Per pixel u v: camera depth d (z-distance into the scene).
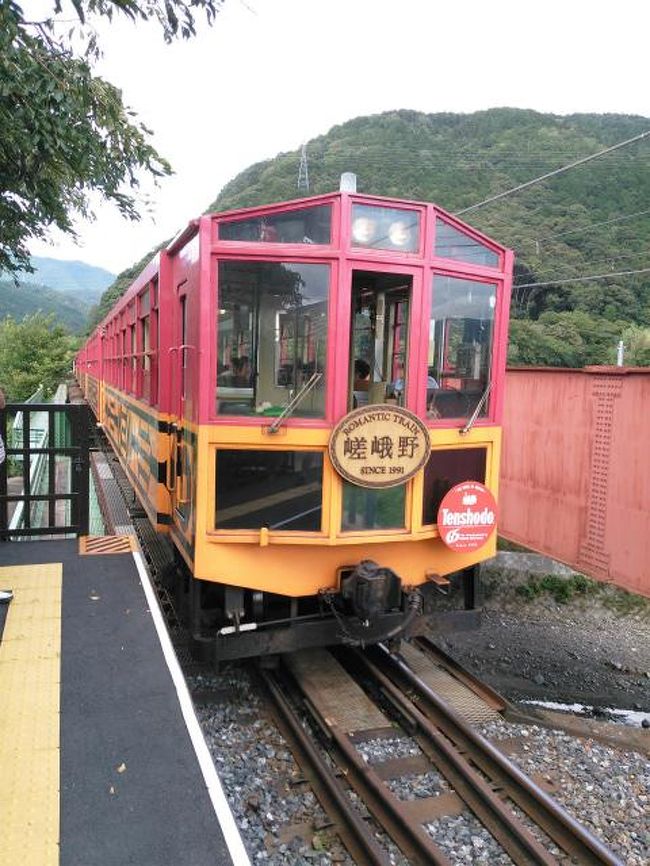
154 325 6.08
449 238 4.64
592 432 7.00
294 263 4.28
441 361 4.72
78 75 5.08
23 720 2.86
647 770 4.55
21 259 7.82
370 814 3.74
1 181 6.03
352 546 4.69
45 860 2.10
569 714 6.19
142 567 4.72
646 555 6.27
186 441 4.76
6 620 3.83
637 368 6.35
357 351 5.38
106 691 3.11
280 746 4.32
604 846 3.45
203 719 4.59
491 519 4.93
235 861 2.13
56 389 28.88
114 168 6.54
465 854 3.46
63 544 5.21
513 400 8.33
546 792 4.03
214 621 4.85
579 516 7.18
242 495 4.34
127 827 2.26
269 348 4.31
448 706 4.73
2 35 4.16
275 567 4.53
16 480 14.31
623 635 8.80
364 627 4.64
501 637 8.58
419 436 4.50
